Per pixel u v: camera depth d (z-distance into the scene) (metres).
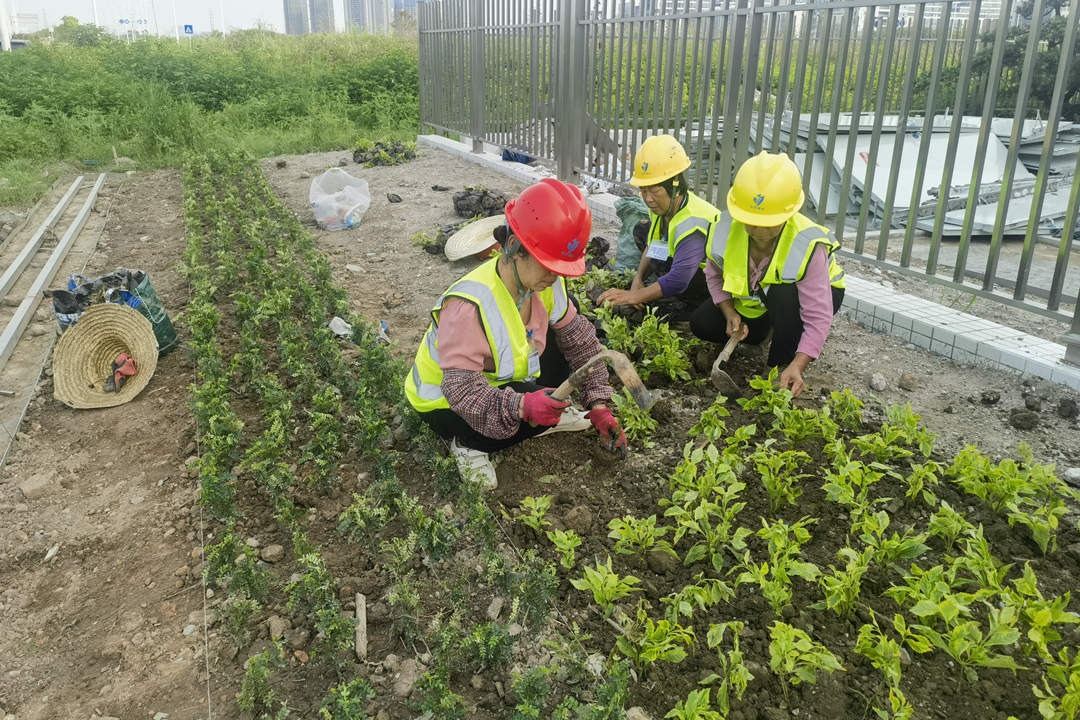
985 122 4.75
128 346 4.89
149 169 12.14
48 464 4.12
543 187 2.92
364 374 4.45
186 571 3.25
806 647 2.42
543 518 3.34
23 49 20.70
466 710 2.53
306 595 2.96
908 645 2.61
